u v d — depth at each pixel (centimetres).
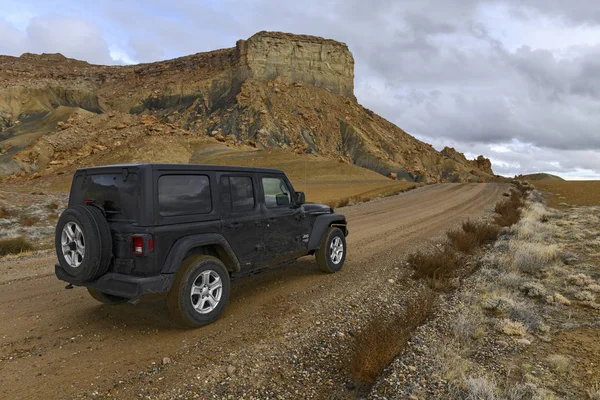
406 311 461
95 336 431
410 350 365
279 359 373
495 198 2727
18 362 369
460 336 393
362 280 653
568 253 750
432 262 675
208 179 484
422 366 334
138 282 401
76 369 355
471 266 736
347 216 1725
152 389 320
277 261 592
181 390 319
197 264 443
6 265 816
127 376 342
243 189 534
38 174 12006
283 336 426
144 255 410
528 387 291
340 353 389
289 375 345
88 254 411
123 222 428
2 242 1079
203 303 454
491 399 273
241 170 533
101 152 14275
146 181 414
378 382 314
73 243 432
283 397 311
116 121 17875
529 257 680
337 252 720
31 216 1973
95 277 432
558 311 471
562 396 283
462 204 2283
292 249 619
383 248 938
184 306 430
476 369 328
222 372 348
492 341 386
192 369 353
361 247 958
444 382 307
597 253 760
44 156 14625
